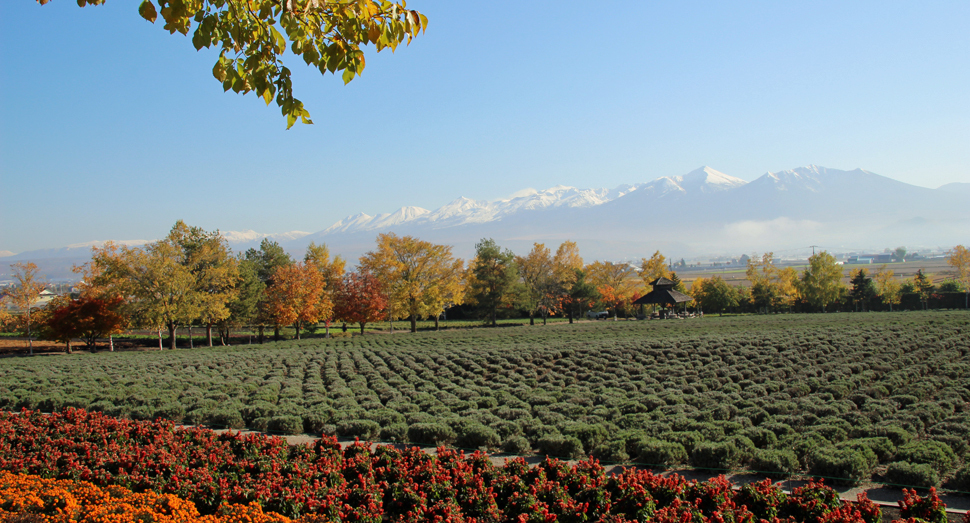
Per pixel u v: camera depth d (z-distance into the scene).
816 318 56.41
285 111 5.91
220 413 17.53
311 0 5.07
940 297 74.94
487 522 8.79
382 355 35.09
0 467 10.97
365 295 57.00
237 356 35.81
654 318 77.12
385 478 10.82
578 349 32.25
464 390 21.48
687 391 20.20
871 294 79.75
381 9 5.41
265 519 8.29
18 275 52.12
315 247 65.75
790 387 19.25
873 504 8.52
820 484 9.08
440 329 68.81
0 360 35.62
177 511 8.51
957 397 17.02
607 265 85.38
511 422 15.47
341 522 8.69
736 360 26.52
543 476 10.24
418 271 59.69
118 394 21.95
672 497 9.18
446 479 10.17
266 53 5.64
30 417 15.78
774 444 12.80
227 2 5.34
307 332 67.50
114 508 8.32
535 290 74.81
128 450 12.38
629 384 21.36
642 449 12.66
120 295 45.53
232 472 10.80
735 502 9.08
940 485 10.41
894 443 12.55
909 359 24.72
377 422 16.66
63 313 44.16
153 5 5.24
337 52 5.52
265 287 58.56
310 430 16.69
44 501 8.59
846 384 19.42
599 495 9.32
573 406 17.62
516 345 36.97
